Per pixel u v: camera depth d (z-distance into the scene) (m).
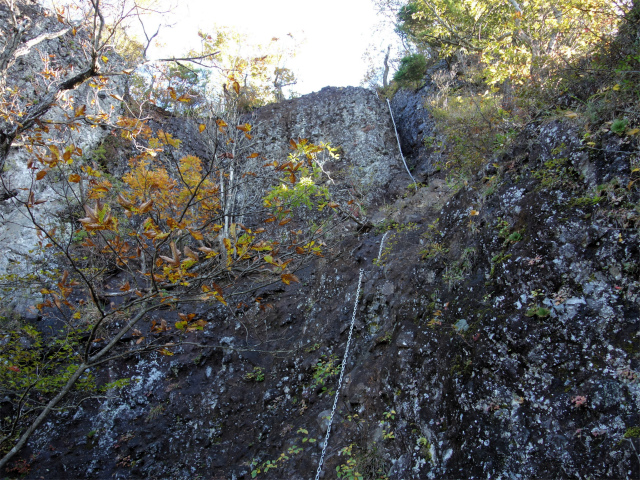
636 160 4.16
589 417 3.49
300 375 7.10
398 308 6.17
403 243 7.60
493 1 10.11
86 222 3.50
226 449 6.92
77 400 7.90
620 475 3.12
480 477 3.81
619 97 4.62
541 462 3.55
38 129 4.93
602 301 3.88
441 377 4.73
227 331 8.80
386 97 16.39
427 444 4.48
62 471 7.16
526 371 4.02
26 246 8.80
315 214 10.91
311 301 8.45
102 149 10.30
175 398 7.90
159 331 4.67
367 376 5.81
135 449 7.32
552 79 5.91
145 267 8.09
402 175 12.41
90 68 4.87
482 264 5.19
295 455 5.73
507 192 5.32
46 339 7.88
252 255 4.68
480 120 7.89
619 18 5.89
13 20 4.92
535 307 4.21
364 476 4.78
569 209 4.48
